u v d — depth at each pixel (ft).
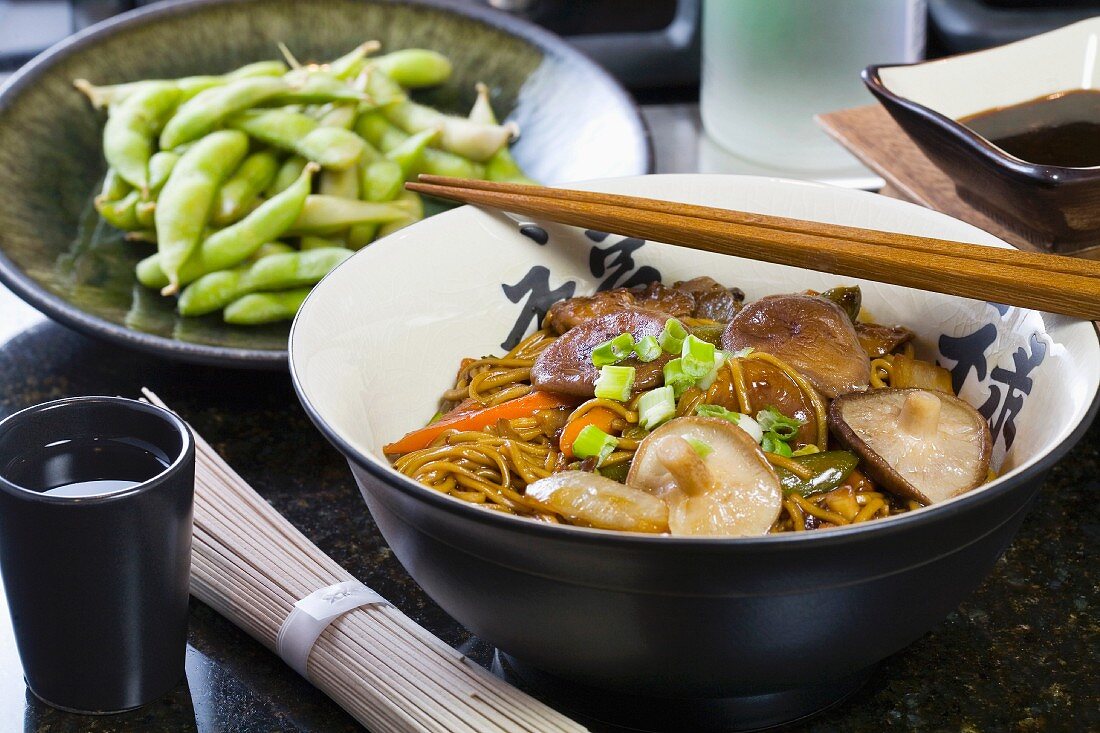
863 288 2.42
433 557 2.02
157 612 2.15
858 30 3.18
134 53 3.40
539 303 2.46
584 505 2.06
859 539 1.88
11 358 2.78
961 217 2.61
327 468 2.56
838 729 2.15
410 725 2.07
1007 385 2.23
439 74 3.52
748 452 2.07
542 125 3.37
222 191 3.00
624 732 2.14
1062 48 2.68
